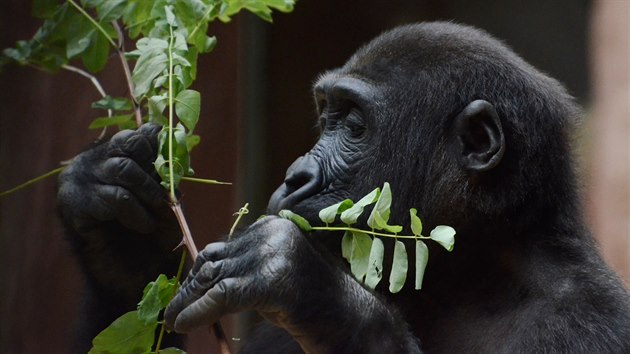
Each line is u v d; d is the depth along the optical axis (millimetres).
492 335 10352
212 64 17406
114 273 11289
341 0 23891
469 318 10562
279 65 23094
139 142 10430
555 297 10219
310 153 10875
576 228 10852
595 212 21000
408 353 9352
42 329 15945
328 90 10984
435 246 10562
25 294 15844
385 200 9086
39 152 15727
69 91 15820
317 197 10609
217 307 8547
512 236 10539
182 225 9422
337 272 9172
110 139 10922
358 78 10906
